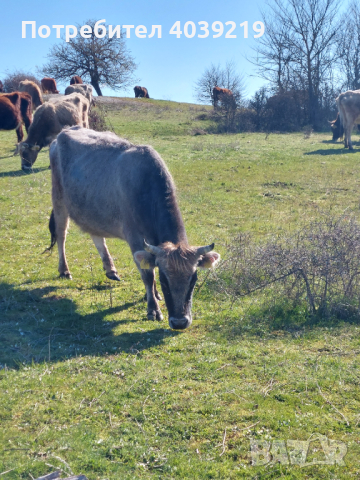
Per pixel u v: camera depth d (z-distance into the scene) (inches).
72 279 314.0
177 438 153.3
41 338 228.4
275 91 1572.3
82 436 153.4
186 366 198.2
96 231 289.9
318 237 268.4
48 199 538.6
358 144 927.7
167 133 1199.6
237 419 162.1
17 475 136.1
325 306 243.9
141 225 245.3
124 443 150.6
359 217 426.9
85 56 1936.5
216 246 366.9
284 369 192.2
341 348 208.7
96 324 245.1
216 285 285.3
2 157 834.8
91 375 192.2
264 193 542.3
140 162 251.4
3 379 187.9
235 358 204.2
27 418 163.8
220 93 1542.8
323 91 1590.8
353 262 253.1
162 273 202.5
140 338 227.5
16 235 408.5
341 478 135.2
